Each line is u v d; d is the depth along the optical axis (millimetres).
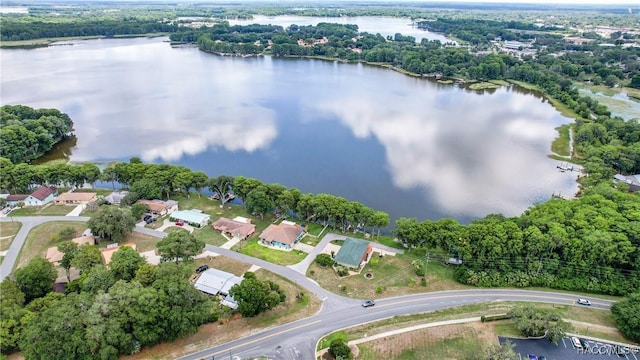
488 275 113438
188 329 88625
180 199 159500
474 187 175875
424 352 89500
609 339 93375
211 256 123562
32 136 191875
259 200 140000
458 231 121062
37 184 165500
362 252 121875
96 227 125312
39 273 100250
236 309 100000
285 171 187375
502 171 190875
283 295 102188
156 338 86312
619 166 183250
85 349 79438
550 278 111938
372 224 133500
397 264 122000
